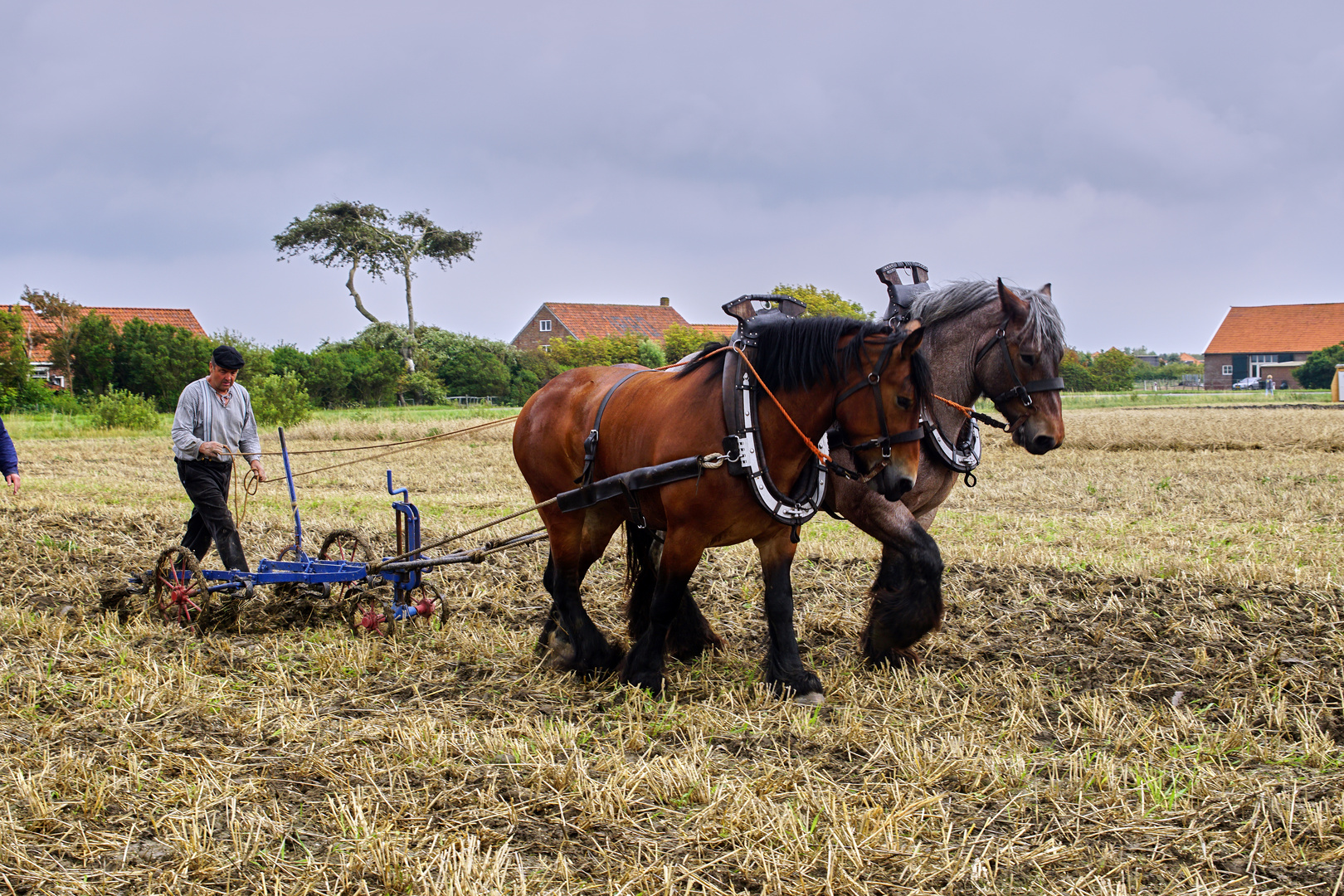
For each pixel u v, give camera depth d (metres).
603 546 6.33
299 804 4.20
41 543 9.49
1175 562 8.33
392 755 4.66
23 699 5.38
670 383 5.62
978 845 3.84
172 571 6.93
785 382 5.08
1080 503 13.16
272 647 6.45
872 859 3.71
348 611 6.84
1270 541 9.76
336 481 16.67
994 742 4.82
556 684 5.80
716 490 5.17
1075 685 5.64
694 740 4.78
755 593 7.84
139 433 28.36
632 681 5.61
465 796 4.22
